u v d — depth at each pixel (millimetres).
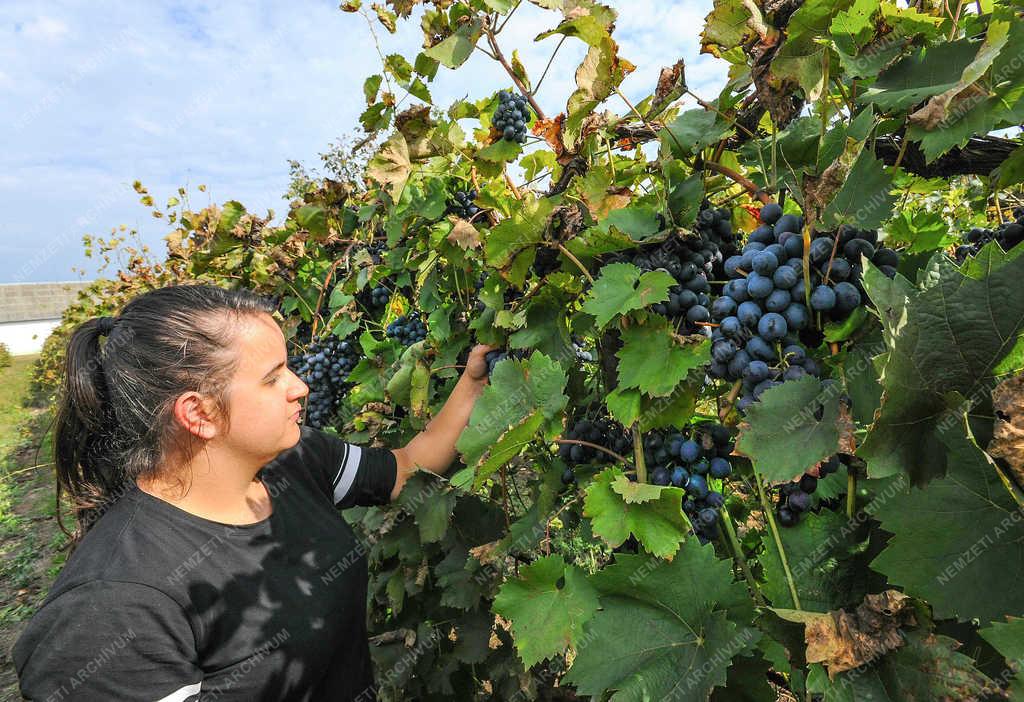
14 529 7035
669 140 1530
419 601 2678
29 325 30656
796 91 1314
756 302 1221
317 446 1825
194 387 1237
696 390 1367
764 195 1406
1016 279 923
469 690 2740
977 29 1223
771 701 1229
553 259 1727
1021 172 1236
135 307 1284
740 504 1925
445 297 2434
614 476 1355
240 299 1357
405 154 1999
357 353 3145
